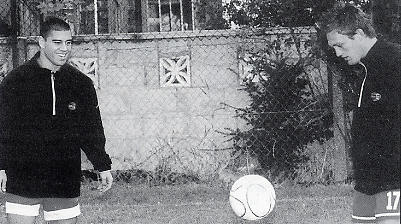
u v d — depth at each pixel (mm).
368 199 2734
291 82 6320
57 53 2973
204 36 6570
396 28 4984
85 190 5930
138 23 8258
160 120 6594
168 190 5926
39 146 2992
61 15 6277
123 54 6613
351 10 2570
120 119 6559
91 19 7852
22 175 2982
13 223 3027
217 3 7059
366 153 2578
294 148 6242
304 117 6242
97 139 3176
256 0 6652
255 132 6316
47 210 3117
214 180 6324
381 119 2514
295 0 6387
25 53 6285
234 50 6543
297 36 6305
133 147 6551
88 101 3119
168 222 4449
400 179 2473
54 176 3021
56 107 3016
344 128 6102
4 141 2971
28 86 2977
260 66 6414
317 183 6141
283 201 5281
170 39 6613
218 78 6594
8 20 6711
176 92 6617
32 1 6625
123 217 4688
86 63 6570
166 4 8336
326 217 4539
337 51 2617
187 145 6535
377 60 2498
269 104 6355
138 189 6004
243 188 3986
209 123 6586
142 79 6625
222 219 4527
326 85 6285
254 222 4398
